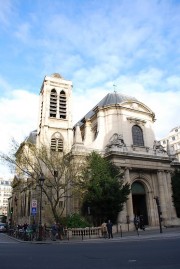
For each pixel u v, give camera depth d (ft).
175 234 74.74
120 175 106.22
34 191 122.72
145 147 129.70
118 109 134.00
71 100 149.59
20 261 36.42
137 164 117.80
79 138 119.75
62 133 139.44
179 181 125.59
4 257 41.11
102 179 99.14
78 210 105.91
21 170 98.12
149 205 120.47
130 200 110.11
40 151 101.04
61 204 117.80
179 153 250.16
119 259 34.76
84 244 62.28
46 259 37.78
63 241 73.97
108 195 96.07
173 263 29.68
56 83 149.89
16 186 121.90
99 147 126.93
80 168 104.53
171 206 121.90
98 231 84.17
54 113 142.41
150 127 140.67
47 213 113.29
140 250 42.88
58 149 129.49
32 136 158.30
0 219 261.65
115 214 98.99
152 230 100.78
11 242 80.79
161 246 46.73
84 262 33.65
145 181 123.24
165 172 126.00
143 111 139.95
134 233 90.12
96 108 136.98
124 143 120.88
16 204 188.85
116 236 81.71
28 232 85.61
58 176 99.76
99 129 131.54
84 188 100.37
